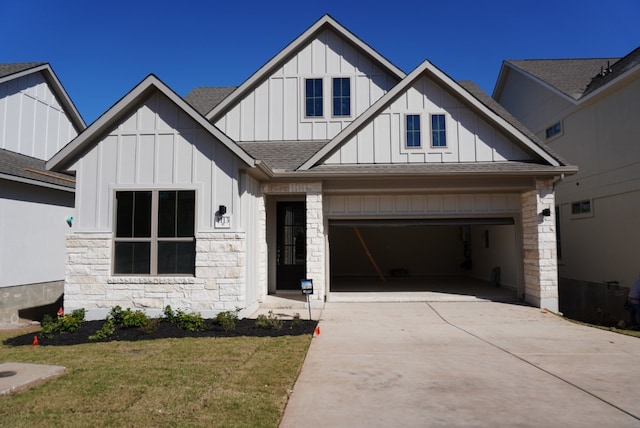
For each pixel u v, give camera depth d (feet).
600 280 44.34
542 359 20.58
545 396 15.62
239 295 29.94
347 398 15.52
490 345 23.40
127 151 31.04
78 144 30.14
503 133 37.14
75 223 30.78
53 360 20.39
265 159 38.01
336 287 48.21
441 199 38.52
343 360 20.39
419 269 62.08
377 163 37.19
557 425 13.20
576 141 48.47
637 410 14.32
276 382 17.11
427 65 37.14
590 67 56.54
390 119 37.60
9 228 38.24
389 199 38.52
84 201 30.91
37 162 46.88
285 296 39.32
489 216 38.32
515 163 36.45
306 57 44.11
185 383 16.98
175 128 30.96
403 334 26.18
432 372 18.52
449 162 37.11
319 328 27.66
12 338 25.86
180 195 30.68
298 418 13.82
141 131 31.09
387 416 13.93
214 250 30.17
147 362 19.93
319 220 35.96
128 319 27.22
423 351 22.09
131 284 30.17
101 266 30.40
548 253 35.27
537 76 56.13
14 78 44.57
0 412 14.14
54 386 16.62
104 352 21.90
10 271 38.27
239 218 30.40
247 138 43.32
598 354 21.54
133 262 30.66
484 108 36.55
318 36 44.37
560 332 26.81
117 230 30.78
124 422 13.41
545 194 35.65
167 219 30.66
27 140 47.21
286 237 41.75
